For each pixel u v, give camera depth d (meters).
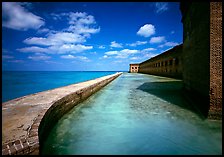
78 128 4.40
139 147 3.44
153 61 33.97
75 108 6.36
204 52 4.82
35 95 5.82
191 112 5.48
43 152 3.26
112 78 19.91
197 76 5.72
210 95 4.32
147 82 16.84
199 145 3.43
